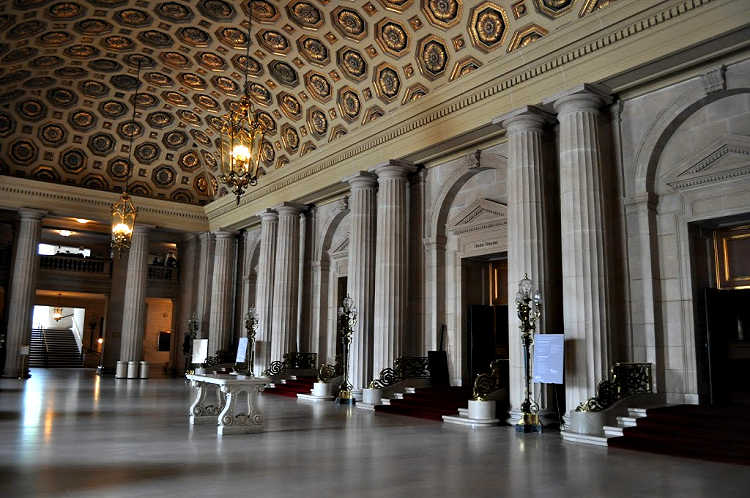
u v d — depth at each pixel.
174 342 24.91
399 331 12.83
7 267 22.05
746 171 8.34
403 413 11.20
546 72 9.81
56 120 19.92
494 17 10.69
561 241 10.35
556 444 7.78
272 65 15.32
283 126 17.22
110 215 21.33
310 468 5.84
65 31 14.67
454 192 13.12
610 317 8.91
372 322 13.85
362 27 12.89
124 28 14.77
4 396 12.91
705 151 8.73
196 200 22.91
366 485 5.11
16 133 19.72
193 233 23.69
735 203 8.48
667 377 8.96
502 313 12.75
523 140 10.20
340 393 13.10
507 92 10.51
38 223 20.25
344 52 13.72
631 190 9.45
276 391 15.81
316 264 17.55
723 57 8.36
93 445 6.97
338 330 16.61
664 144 9.31
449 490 5.00
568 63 9.48
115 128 20.69
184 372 23.47
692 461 6.62
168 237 25.31
